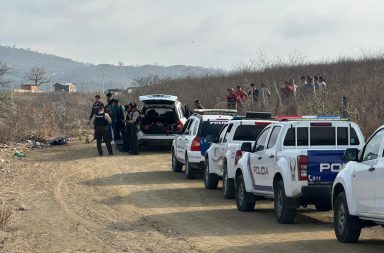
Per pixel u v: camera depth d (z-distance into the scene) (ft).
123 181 62.59
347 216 33.40
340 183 34.22
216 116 63.26
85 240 36.24
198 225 40.55
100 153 85.46
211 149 56.70
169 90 147.64
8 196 53.01
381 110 83.20
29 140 101.04
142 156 84.79
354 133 40.98
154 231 38.73
